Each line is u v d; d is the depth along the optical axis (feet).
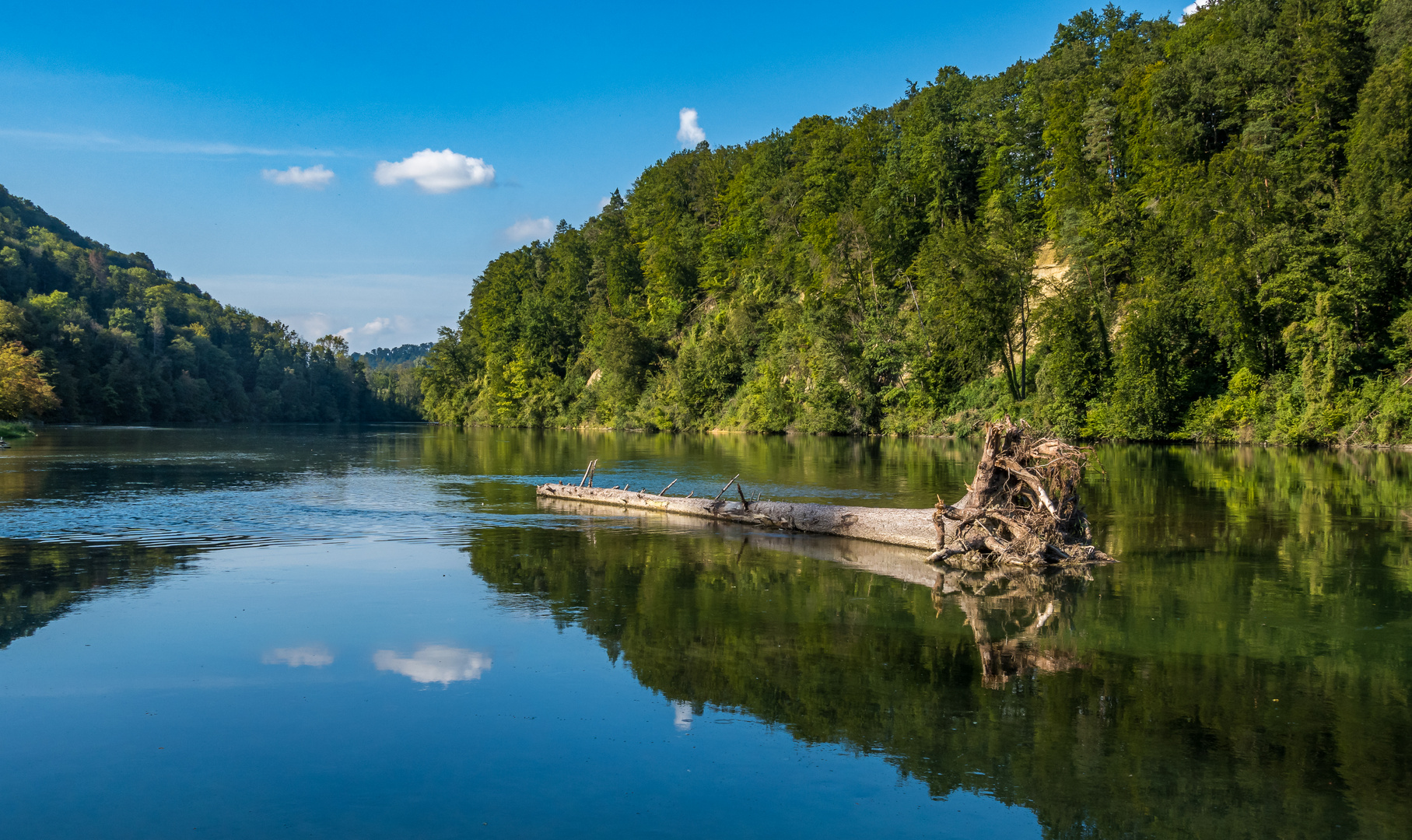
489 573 52.13
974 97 275.80
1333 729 27.53
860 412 245.24
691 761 25.31
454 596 45.96
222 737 26.78
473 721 28.19
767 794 23.24
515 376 406.00
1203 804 22.50
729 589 48.06
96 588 47.29
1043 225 255.50
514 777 24.18
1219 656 35.32
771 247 322.55
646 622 40.57
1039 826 21.53
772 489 101.50
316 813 22.04
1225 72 201.87
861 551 60.54
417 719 28.37
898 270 265.95
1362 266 155.33
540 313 403.95
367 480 113.70
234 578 50.31
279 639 37.37
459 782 23.82
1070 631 39.17
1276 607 43.42
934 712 29.14
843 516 66.64
